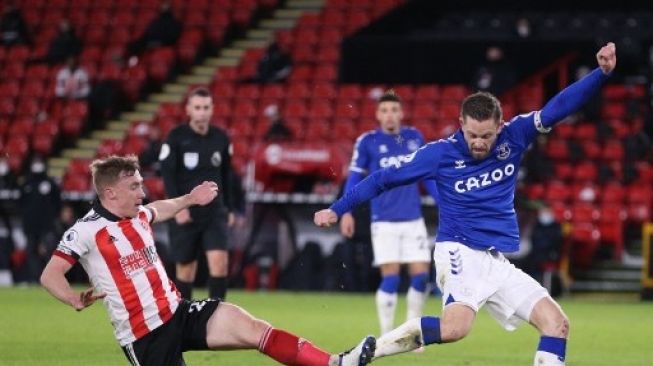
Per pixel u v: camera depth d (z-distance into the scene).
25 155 55.22
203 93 26.17
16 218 50.44
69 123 56.66
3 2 64.62
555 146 51.72
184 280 26.89
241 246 46.84
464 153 16.25
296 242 47.72
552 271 44.88
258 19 64.00
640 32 59.22
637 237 48.72
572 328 31.34
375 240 25.73
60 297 14.88
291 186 47.38
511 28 59.97
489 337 28.12
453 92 54.84
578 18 60.12
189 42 61.34
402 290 45.25
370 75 57.69
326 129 53.09
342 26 61.50
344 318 33.12
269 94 56.16
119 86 58.97
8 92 59.12
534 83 55.91
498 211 16.38
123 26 63.41
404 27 60.75
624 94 55.25
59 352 23.23
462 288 16.05
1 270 49.25
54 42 59.97
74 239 15.05
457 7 60.75
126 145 54.66
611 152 51.78
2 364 21.20
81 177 52.88
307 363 15.15
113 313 15.24
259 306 37.62
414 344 15.73
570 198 49.12
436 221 46.12
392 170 16.28
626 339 28.25
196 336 15.26
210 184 16.31
